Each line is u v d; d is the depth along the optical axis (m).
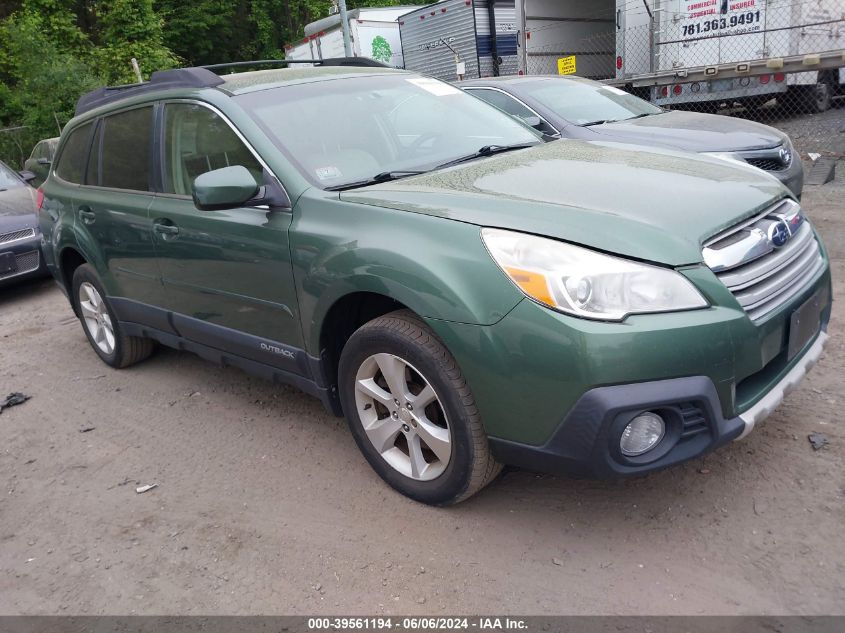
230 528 2.98
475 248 2.48
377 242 2.71
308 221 2.99
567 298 2.29
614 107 7.31
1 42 21.34
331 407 3.21
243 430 3.85
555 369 2.30
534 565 2.56
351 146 3.37
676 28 12.05
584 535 2.69
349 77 3.87
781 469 2.93
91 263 4.55
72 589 2.72
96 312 4.91
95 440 3.95
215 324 3.67
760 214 2.70
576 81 7.68
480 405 2.53
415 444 2.88
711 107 13.64
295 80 3.72
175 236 3.67
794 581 2.35
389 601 2.47
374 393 2.94
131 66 22.92
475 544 2.71
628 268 2.31
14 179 8.91
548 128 6.77
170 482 3.41
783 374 2.66
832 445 3.05
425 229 2.63
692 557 2.52
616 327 2.25
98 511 3.23
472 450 2.63
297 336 3.18
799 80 11.73
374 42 18.42
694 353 2.28
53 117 18.72
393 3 31.34
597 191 2.70
